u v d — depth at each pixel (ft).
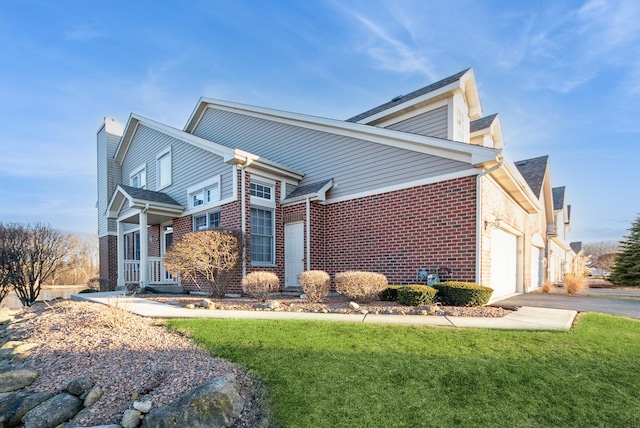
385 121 38.86
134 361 14.39
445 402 10.94
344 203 34.53
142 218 39.55
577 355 13.83
